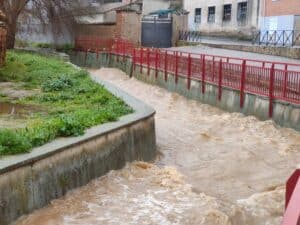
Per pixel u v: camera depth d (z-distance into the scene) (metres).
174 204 7.82
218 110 17.17
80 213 7.12
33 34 37.62
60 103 11.59
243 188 9.24
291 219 2.45
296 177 3.45
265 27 32.12
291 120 13.41
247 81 15.55
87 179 8.11
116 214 7.24
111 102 11.55
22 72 16.64
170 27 37.09
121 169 9.18
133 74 27.36
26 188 6.69
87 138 8.11
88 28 38.28
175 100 19.91
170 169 9.71
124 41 31.69
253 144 12.57
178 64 20.75
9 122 9.23
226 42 34.75
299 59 24.53
